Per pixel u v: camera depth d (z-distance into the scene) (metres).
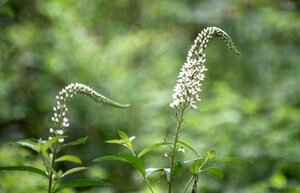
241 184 10.71
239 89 14.71
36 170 4.29
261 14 15.03
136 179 11.70
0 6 8.35
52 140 4.19
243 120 11.74
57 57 12.58
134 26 16.75
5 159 7.48
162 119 13.07
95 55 13.56
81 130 12.58
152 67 15.22
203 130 11.44
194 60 4.08
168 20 16.28
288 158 10.73
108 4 16.03
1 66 10.99
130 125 13.48
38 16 12.12
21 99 12.16
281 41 15.52
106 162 12.56
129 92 13.71
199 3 16.16
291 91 13.64
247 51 15.41
